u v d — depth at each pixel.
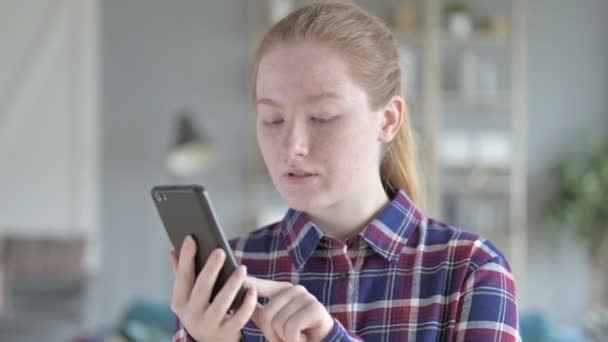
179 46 5.44
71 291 4.59
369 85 0.91
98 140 5.38
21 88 5.25
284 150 0.88
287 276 1.01
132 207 5.41
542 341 3.21
